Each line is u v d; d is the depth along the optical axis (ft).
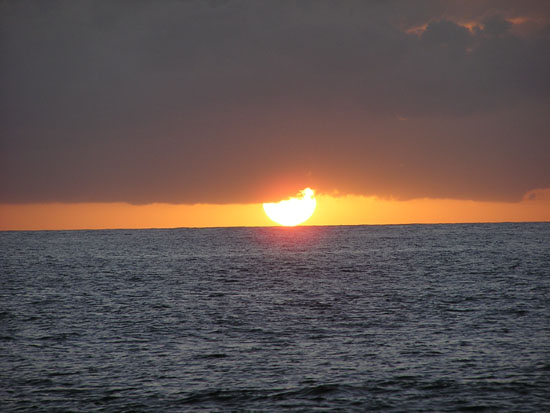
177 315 215.10
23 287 304.09
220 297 262.67
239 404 122.62
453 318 204.33
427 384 132.05
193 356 156.04
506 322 196.03
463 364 145.69
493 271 368.89
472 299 248.32
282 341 172.24
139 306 236.43
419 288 289.74
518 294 261.85
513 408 118.42
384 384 132.57
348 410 119.34
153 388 131.34
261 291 284.00
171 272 384.88
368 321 201.05
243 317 210.59
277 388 131.03
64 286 308.40
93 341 173.17
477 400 122.62
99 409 120.16
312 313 218.18
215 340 173.99
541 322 195.21
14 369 144.77
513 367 142.51
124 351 161.27
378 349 161.68
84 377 138.62
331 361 150.61
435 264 425.69
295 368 144.87
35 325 197.16
